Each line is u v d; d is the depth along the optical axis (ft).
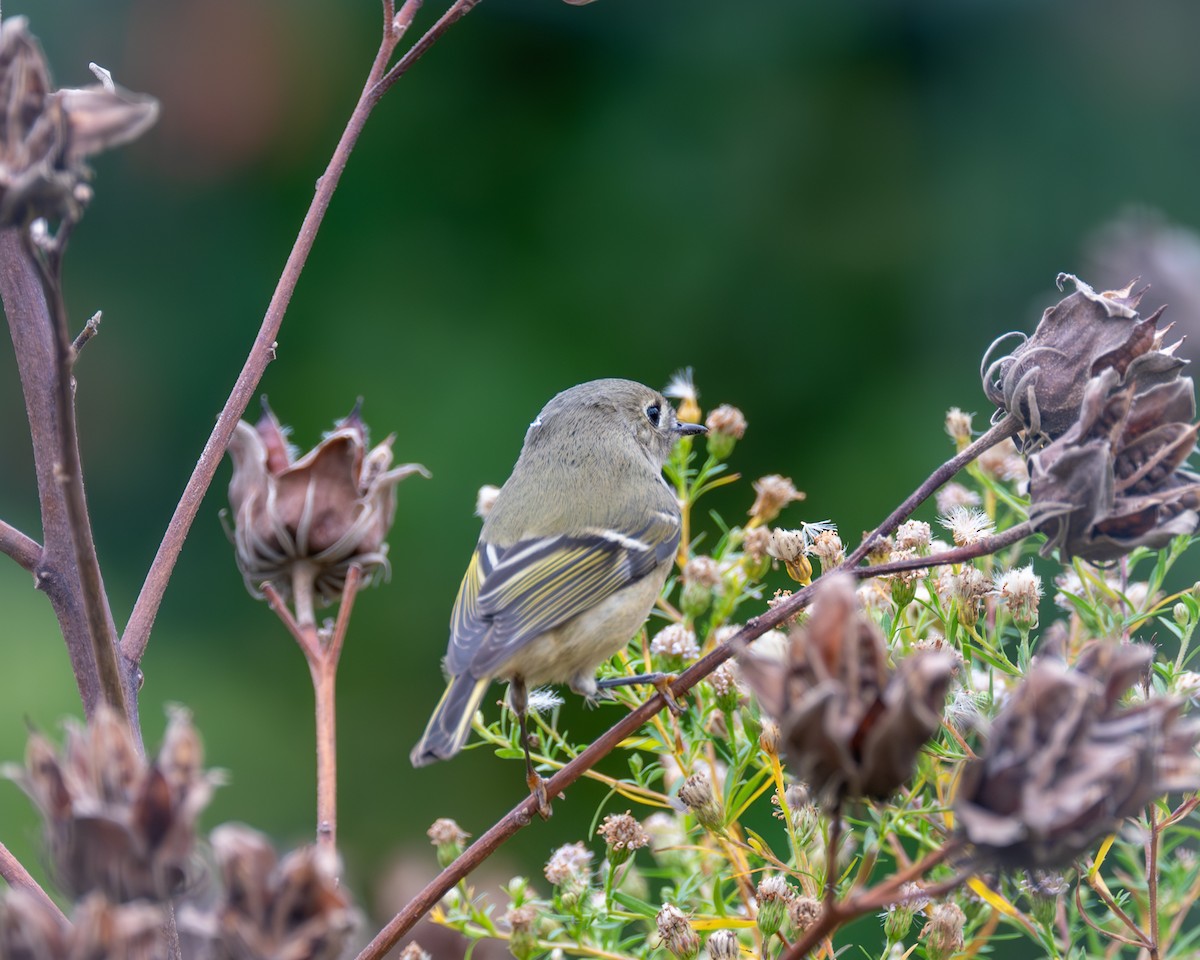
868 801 11.73
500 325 43.04
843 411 42.86
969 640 18.80
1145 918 18.97
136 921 10.34
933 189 43.73
